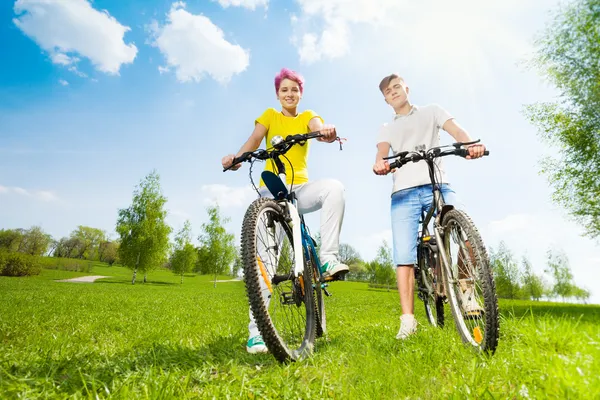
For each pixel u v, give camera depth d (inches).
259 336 118.0
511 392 67.1
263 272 101.7
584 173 650.8
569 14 665.6
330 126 110.4
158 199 1955.0
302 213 132.3
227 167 123.6
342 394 73.1
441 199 118.6
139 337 171.6
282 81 141.6
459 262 108.4
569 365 72.5
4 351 119.3
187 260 2326.5
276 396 75.3
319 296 133.8
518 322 124.0
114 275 2950.3
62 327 219.9
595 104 647.8
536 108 701.3
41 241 3304.6
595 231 650.8
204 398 73.4
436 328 131.0
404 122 151.3
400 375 79.7
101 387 79.4
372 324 213.3
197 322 254.4
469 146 117.0
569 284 1856.5
